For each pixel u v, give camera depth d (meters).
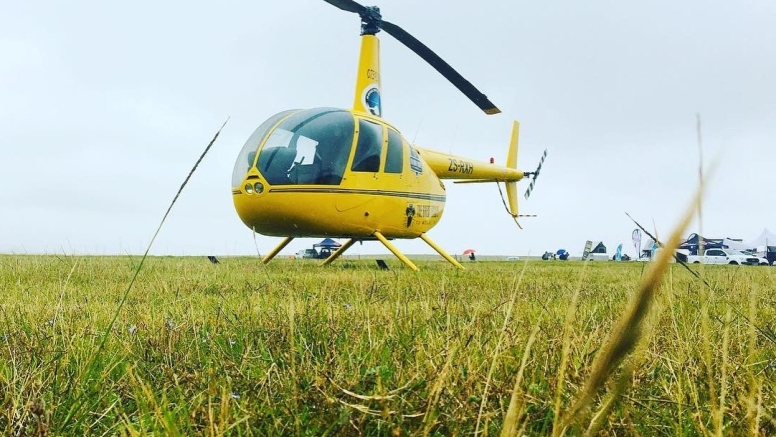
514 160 17.72
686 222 0.44
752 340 1.16
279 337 2.60
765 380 2.02
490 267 12.17
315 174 9.19
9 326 3.00
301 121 9.47
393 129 10.54
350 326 2.80
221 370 2.14
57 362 2.15
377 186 9.95
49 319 3.25
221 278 6.73
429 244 11.37
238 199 9.41
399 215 10.54
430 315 3.14
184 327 2.96
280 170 9.09
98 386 1.97
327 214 9.39
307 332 2.66
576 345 2.18
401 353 2.33
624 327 0.48
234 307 3.95
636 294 0.48
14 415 1.58
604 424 1.57
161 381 2.06
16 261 9.16
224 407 1.47
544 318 3.26
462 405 1.58
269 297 4.43
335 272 8.49
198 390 1.93
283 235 10.12
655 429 1.71
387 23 10.61
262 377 1.95
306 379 1.88
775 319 3.71
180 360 2.29
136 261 10.95
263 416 1.63
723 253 36.38
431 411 1.46
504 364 2.04
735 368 2.06
